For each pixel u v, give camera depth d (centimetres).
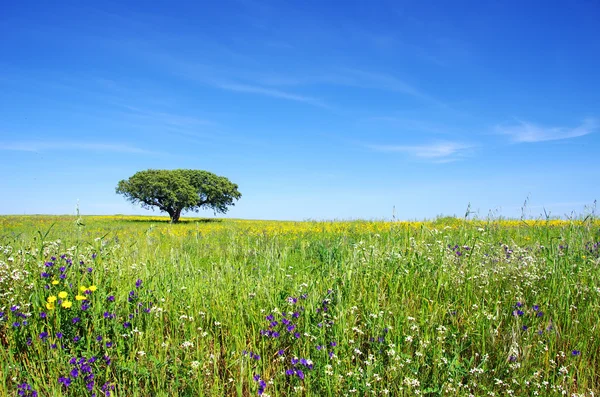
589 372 374
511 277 550
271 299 488
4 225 2456
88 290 457
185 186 5412
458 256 609
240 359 369
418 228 1008
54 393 318
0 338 415
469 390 338
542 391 342
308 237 1320
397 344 391
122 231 1752
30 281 464
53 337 402
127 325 414
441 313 454
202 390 341
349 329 421
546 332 418
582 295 484
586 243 675
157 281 536
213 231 1862
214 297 508
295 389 334
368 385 329
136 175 5453
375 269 552
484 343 398
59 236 912
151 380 361
